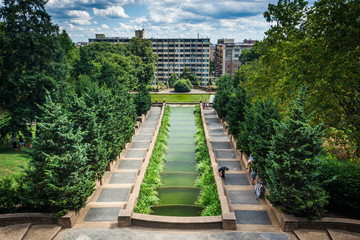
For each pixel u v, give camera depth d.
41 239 13.69
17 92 31.12
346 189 15.38
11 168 24.14
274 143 15.99
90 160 19.45
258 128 21.50
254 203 18.67
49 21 34.16
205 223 14.92
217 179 21.58
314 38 21.12
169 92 93.06
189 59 136.62
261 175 19.61
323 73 19.33
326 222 14.10
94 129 20.05
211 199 19.61
